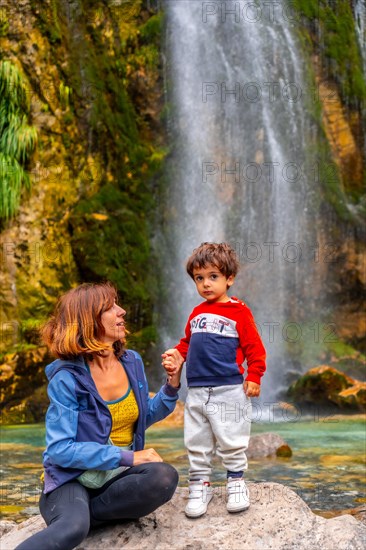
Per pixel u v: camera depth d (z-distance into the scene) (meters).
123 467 2.88
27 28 11.23
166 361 3.09
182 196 13.34
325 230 14.46
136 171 12.91
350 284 14.51
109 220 11.88
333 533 2.85
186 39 14.01
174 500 3.09
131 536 2.84
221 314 3.05
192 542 2.76
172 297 12.70
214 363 2.98
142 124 13.56
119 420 2.92
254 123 14.16
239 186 13.91
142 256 12.23
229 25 14.34
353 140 14.98
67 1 12.32
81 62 12.20
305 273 14.26
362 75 15.43
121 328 2.98
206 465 3.02
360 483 5.20
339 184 14.77
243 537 2.79
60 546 2.51
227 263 3.07
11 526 3.53
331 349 13.89
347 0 15.60
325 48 15.04
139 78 13.60
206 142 13.82
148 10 13.89
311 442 7.29
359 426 8.72
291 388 11.08
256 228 13.98
